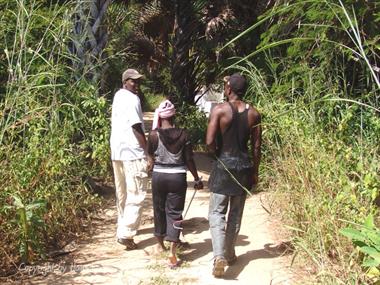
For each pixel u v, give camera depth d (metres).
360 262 3.72
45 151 5.06
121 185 5.08
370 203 4.12
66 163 5.43
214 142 4.35
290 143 5.43
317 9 5.27
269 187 6.45
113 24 8.24
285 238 5.23
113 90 8.95
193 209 6.40
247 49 10.45
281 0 6.11
